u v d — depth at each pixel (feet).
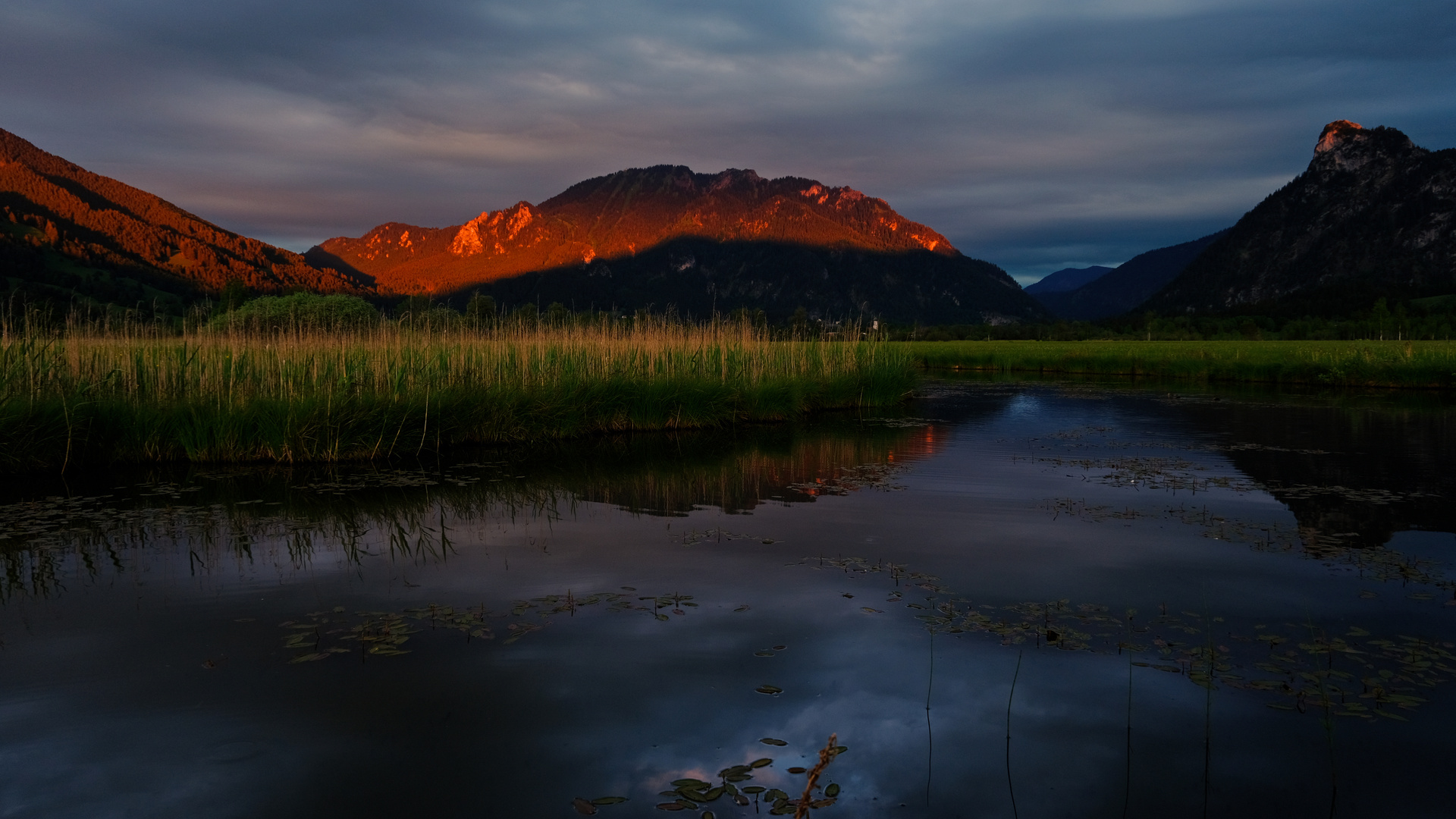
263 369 38.81
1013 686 12.70
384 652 13.76
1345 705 12.08
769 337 65.46
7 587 17.39
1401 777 10.16
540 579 18.08
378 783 9.83
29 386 33.81
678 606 16.24
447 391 40.32
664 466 34.12
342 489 28.55
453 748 10.69
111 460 32.89
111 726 11.23
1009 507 25.99
